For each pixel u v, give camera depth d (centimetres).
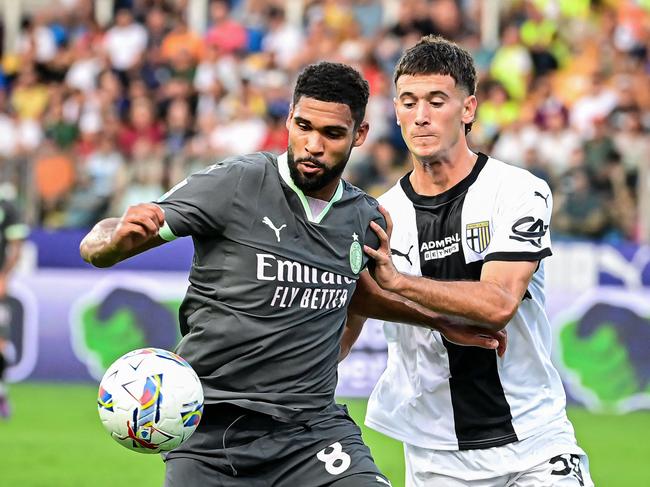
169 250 4728
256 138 5319
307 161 1639
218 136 5328
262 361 1656
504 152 5066
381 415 1959
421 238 1902
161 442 1586
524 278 1803
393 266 1764
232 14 6475
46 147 4838
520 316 1861
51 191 4806
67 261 4766
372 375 4394
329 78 1631
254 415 1666
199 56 5972
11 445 3625
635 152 4584
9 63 6219
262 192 1661
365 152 4866
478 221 1861
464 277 1884
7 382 4791
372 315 1864
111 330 4731
